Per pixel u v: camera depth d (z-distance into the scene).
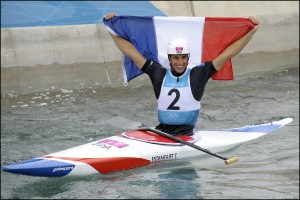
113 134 34.97
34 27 48.31
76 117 38.47
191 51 29.42
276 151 30.80
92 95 44.03
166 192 24.56
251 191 25.00
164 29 29.22
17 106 41.47
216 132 30.45
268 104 40.94
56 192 24.92
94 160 25.44
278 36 54.69
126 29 28.86
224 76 28.66
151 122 37.22
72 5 51.06
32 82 45.72
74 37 48.59
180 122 27.58
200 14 53.72
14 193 25.17
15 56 46.56
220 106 40.59
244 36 28.22
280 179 26.64
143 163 26.45
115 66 48.47
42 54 47.25
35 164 24.77
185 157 27.45
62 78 46.59
